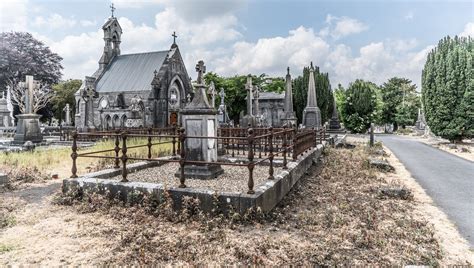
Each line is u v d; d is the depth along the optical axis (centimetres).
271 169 678
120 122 3859
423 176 1068
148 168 964
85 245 432
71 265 376
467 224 568
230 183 718
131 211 568
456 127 2381
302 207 657
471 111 2302
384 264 398
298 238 478
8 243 437
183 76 4572
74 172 693
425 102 2647
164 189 576
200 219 527
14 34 6128
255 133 1472
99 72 4862
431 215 621
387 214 618
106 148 1373
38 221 530
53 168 1045
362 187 861
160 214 550
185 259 396
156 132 2016
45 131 3234
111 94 4506
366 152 1717
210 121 824
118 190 616
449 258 426
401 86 6900
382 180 964
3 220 524
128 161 1084
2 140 2188
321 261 401
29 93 1878
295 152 945
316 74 4069
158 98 4128
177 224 519
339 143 2034
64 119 6225
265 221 534
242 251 415
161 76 4144
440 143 2517
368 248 450
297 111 4178
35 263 380
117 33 5159
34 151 1399
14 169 937
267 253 417
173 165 1029
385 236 491
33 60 6094
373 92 5544
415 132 4831
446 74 2420
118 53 5169
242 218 525
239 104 5616
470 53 2378
